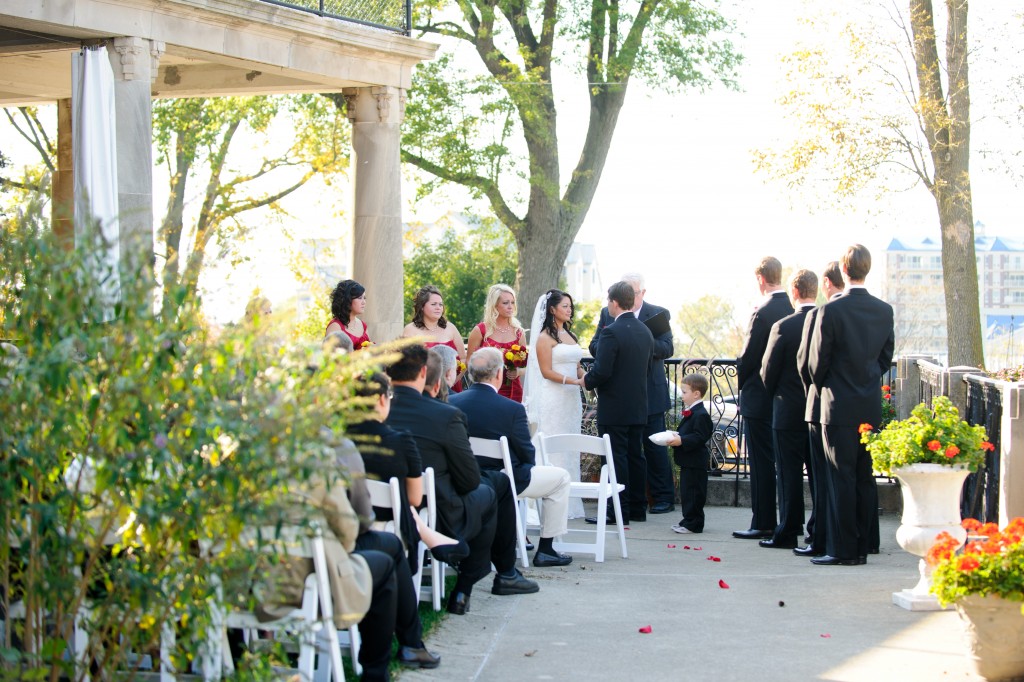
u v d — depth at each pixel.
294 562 4.52
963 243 19.94
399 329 12.38
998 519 8.20
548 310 10.07
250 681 4.09
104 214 9.32
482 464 7.56
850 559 8.12
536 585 7.29
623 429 9.98
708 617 6.62
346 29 11.28
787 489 8.84
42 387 3.68
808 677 5.39
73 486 4.17
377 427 5.72
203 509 3.67
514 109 23.73
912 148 20.08
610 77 23.88
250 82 12.66
